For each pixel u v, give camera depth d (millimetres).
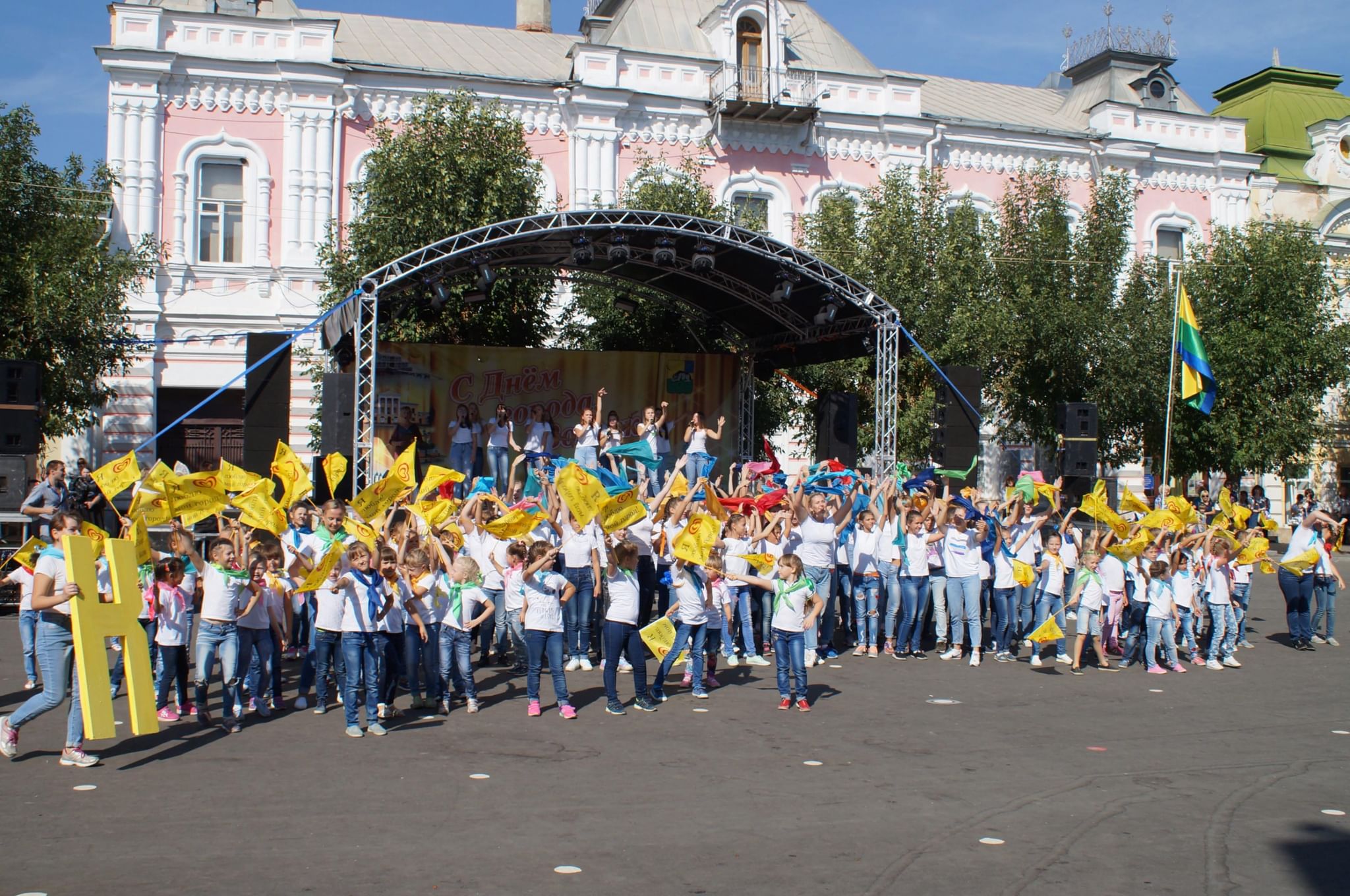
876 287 22891
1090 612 13109
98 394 21125
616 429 21703
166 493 10227
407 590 10211
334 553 9586
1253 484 34719
